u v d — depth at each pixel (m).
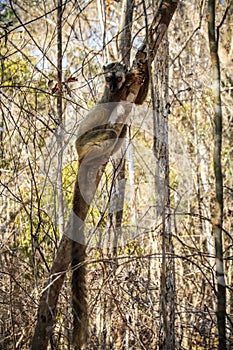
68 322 4.52
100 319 4.60
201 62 9.91
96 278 4.87
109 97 4.29
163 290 3.91
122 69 4.37
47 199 4.87
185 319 5.26
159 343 4.08
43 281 4.67
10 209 6.62
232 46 9.65
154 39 4.28
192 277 5.84
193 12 9.91
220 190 2.86
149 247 5.40
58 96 4.40
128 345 4.82
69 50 8.98
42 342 3.92
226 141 9.84
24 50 7.75
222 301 2.78
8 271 4.80
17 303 4.75
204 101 9.27
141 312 4.84
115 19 9.91
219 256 2.80
